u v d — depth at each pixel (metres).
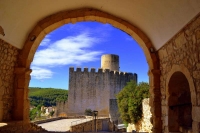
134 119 15.26
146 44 7.46
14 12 5.81
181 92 6.44
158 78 7.29
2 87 6.21
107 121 28.55
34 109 39.12
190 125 6.19
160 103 7.19
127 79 46.38
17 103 6.93
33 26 7.27
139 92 15.35
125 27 7.59
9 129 5.79
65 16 7.34
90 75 43.75
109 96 43.22
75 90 43.44
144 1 5.84
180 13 4.83
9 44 6.48
